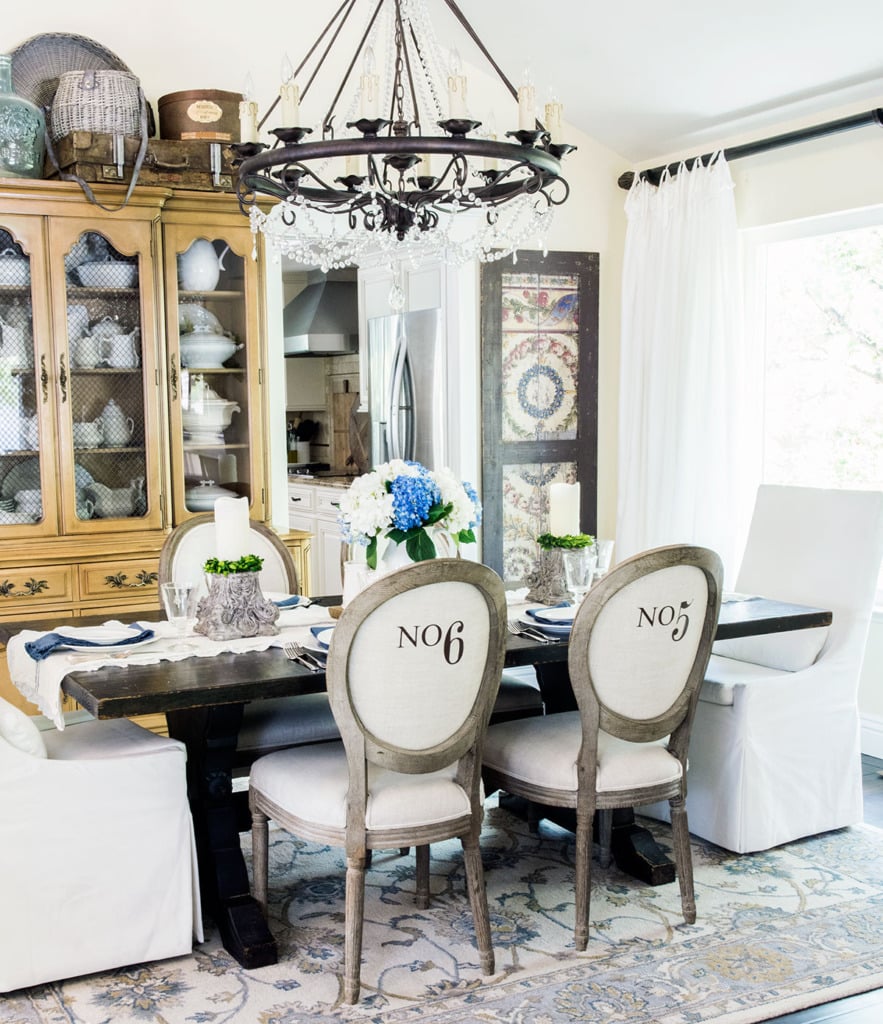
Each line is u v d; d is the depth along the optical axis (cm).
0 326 377
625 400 488
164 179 388
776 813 320
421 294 528
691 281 446
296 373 782
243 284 418
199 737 270
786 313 449
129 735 263
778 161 429
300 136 233
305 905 285
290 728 303
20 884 234
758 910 280
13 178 369
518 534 503
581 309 502
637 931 268
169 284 404
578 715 295
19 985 236
